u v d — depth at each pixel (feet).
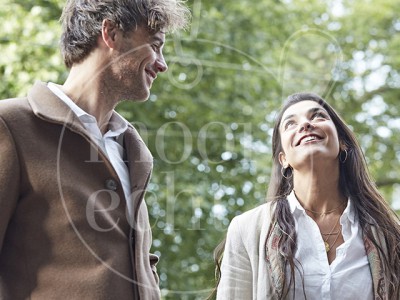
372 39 34.63
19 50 21.84
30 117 7.62
